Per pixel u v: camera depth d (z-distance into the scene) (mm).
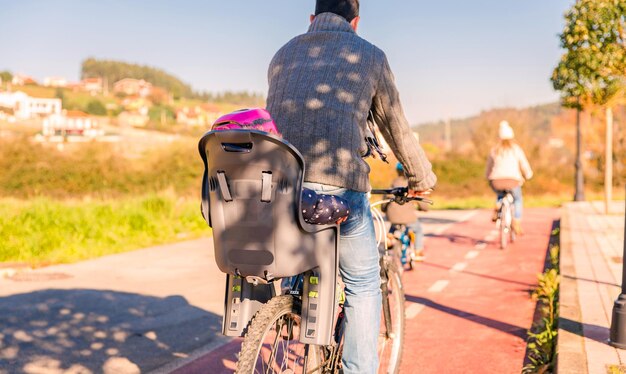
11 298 8320
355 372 3357
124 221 15453
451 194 40375
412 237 10094
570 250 10375
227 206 2938
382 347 4195
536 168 43688
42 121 97812
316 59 3201
